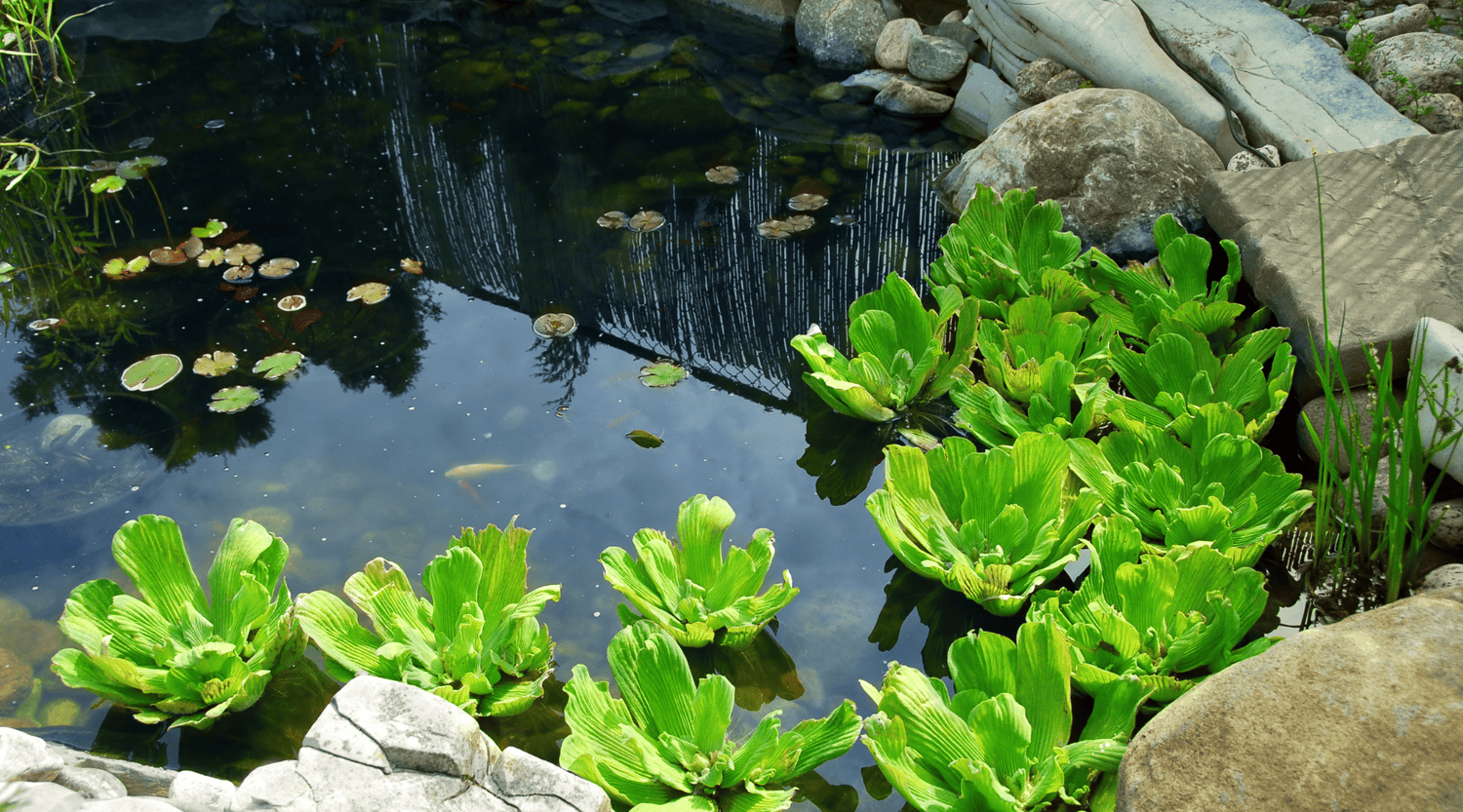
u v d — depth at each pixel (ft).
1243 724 4.95
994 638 6.32
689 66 15.92
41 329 10.53
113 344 10.29
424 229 12.19
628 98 15.07
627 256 11.67
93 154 13.79
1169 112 11.58
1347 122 10.68
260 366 9.89
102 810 5.12
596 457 8.98
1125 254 11.04
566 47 16.60
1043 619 6.50
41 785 5.25
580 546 8.07
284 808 5.17
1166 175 10.91
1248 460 7.57
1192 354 8.67
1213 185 10.23
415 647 6.62
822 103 14.88
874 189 12.78
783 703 6.81
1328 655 5.08
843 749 5.95
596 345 10.39
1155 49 12.03
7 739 5.43
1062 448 7.56
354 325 10.64
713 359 10.18
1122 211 10.96
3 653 7.09
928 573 7.36
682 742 6.07
